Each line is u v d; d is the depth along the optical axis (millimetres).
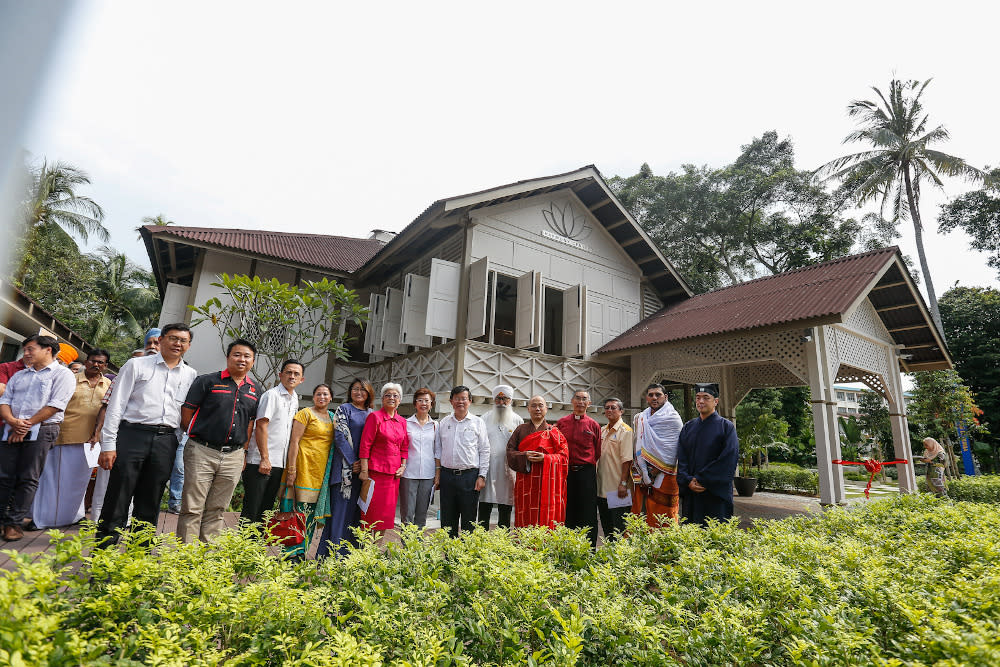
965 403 16375
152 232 10656
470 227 10109
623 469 5578
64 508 5133
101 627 1641
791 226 22953
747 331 8617
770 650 2014
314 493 4359
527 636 1987
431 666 1606
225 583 1957
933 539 3586
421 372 10641
